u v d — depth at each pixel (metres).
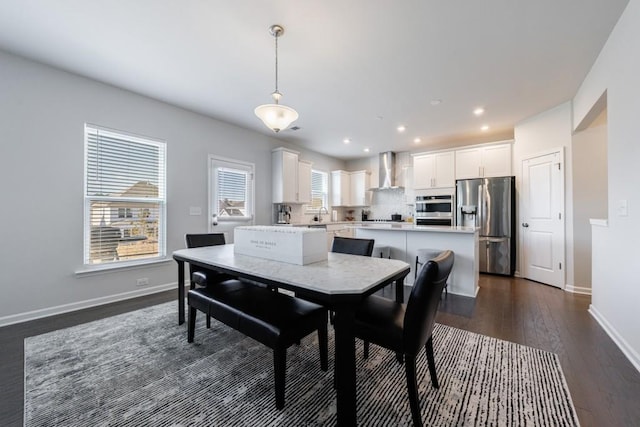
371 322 1.45
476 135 5.01
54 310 2.68
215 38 2.24
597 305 2.55
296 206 5.67
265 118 2.24
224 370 1.75
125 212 3.22
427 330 1.36
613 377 1.65
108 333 2.28
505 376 1.66
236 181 4.48
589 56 2.50
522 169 4.23
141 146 3.36
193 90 3.20
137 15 1.98
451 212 5.09
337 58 2.54
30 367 1.78
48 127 2.66
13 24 2.07
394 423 1.30
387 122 4.30
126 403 1.45
